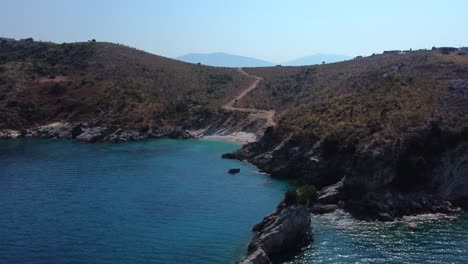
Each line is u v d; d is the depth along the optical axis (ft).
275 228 243.81
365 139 358.84
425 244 250.78
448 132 342.64
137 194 350.84
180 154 525.75
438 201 315.58
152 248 246.27
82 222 285.02
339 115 432.66
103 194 349.61
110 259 232.32
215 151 546.26
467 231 270.46
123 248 246.06
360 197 315.78
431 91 411.34
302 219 249.55
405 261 229.25
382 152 322.96
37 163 464.24
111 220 289.53
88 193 352.08
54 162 470.80
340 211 306.35
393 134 342.23
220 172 430.61
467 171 334.03
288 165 408.87
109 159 490.49
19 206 316.81
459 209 312.50
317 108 490.49
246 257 224.94
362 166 319.06
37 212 304.09
